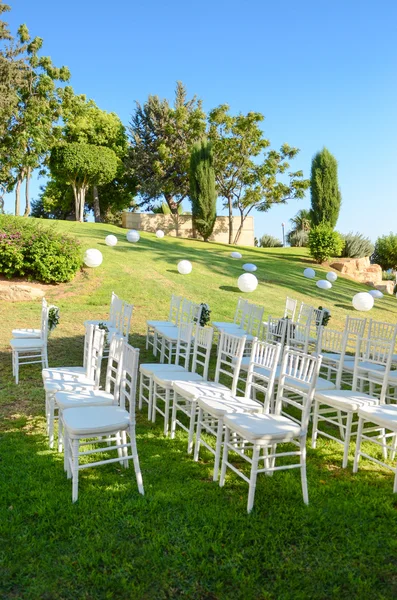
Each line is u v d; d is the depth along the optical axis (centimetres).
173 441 470
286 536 300
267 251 2494
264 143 2741
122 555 275
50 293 1227
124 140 3409
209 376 729
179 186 3403
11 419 510
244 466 417
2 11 2661
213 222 2652
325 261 2178
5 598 240
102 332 466
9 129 2781
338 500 356
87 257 1395
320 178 2348
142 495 348
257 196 2797
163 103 3353
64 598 242
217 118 2750
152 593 247
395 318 1416
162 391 654
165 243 2178
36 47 2739
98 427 338
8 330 934
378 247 2891
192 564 270
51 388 436
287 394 636
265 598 246
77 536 292
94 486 360
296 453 351
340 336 591
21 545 281
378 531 315
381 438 463
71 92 2914
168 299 1267
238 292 1439
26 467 390
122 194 3634
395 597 251
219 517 319
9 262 1260
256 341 463
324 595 251
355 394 471
